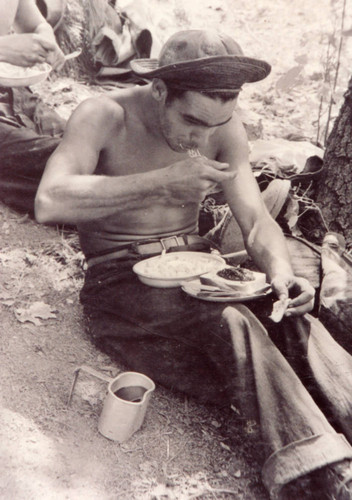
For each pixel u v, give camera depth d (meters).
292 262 3.48
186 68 2.61
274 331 2.88
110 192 2.77
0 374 2.95
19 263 3.62
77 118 2.91
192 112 2.72
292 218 3.79
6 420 2.76
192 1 7.05
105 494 2.59
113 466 2.70
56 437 2.75
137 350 3.06
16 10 4.04
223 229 3.71
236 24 7.28
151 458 2.77
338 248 3.54
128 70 5.27
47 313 3.32
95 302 3.18
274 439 2.58
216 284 2.85
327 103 5.79
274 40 7.12
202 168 2.72
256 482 2.75
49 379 2.99
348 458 2.52
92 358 3.16
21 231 3.84
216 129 3.11
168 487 2.68
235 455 2.85
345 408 2.76
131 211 3.11
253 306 2.95
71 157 2.88
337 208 3.93
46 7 4.91
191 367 3.00
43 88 4.95
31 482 2.56
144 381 2.87
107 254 3.18
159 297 2.94
